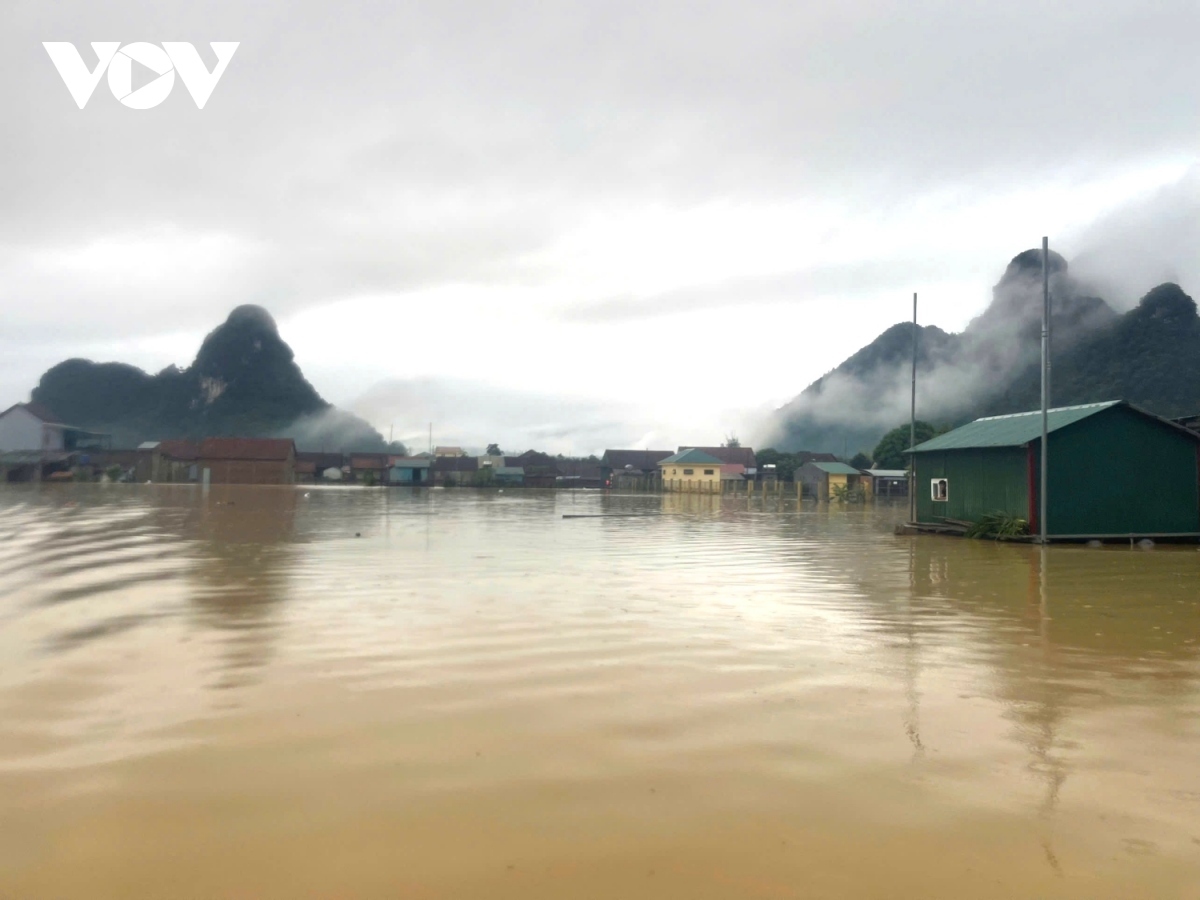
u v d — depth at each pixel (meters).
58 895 3.31
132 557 14.69
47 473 71.12
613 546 17.97
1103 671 6.89
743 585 11.88
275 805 4.11
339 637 8.01
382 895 3.31
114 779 4.44
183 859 3.59
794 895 3.33
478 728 5.30
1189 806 4.19
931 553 16.92
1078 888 3.40
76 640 7.86
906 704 5.89
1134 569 14.16
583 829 3.88
